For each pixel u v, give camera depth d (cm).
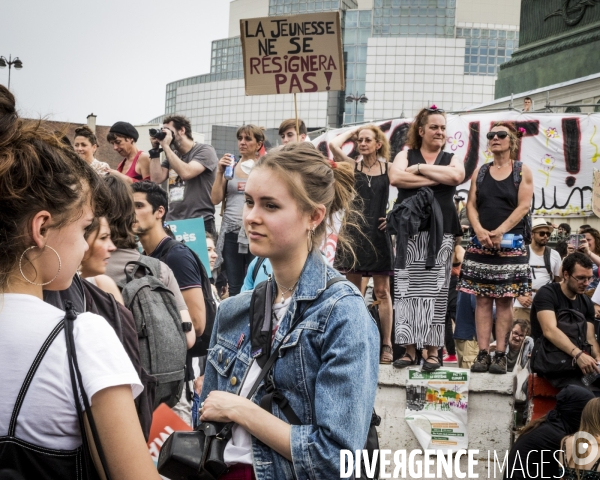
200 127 7269
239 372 233
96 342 171
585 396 474
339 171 300
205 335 456
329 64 570
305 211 234
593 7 1648
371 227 616
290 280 235
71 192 176
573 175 1046
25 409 164
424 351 631
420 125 596
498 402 584
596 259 905
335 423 209
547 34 1781
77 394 166
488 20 7012
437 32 6538
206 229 813
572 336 601
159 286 367
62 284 180
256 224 232
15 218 170
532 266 895
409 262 584
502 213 589
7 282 173
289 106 6569
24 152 171
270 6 7288
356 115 6291
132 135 827
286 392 223
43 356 167
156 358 352
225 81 7094
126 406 169
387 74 6209
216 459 213
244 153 801
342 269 624
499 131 591
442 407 588
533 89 1795
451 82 6144
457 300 841
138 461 167
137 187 448
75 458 169
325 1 6769
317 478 209
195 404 304
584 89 1553
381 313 621
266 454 218
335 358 215
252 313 237
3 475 161
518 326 737
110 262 379
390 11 6494
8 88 201
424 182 582
